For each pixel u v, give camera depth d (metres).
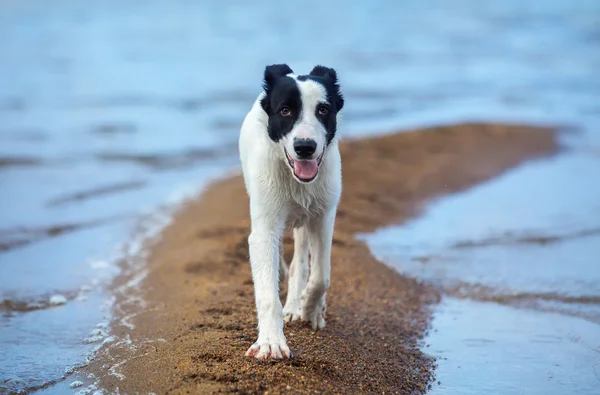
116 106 19.73
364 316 7.59
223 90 21.64
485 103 20.33
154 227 10.60
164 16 40.44
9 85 22.50
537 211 11.23
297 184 6.29
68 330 7.33
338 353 6.46
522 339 7.30
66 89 21.94
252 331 6.77
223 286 8.12
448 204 11.66
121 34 33.44
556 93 21.84
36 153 15.01
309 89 5.99
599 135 16.44
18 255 9.54
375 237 10.10
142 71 24.91
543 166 13.95
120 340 6.98
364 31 35.19
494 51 30.16
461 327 7.55
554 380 6.52
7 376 6.36
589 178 13.05
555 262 9.20
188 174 13.59
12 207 11.56
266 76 6.27
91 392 6.00
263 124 6.31
